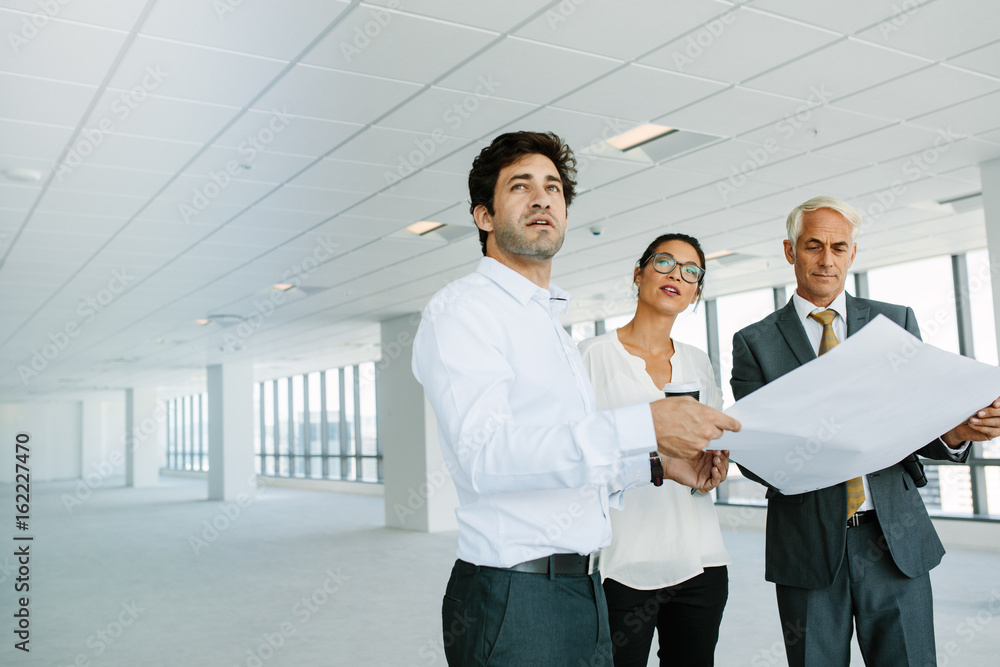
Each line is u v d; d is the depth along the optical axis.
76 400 31.95
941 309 9.74
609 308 13.01
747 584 7.17
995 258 6.25
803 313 2.30
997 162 6.25
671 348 2.67
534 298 1.61
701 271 2.56
